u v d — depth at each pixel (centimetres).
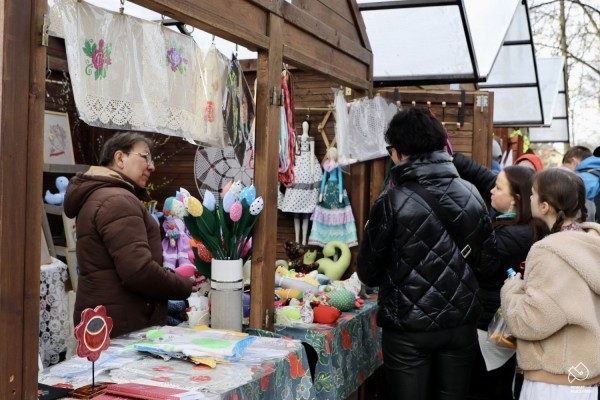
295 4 270
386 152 361
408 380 236
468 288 236
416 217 231
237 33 223
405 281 232
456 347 237
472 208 236
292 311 265
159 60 232
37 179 139
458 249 236
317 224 378
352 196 376
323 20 300
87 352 154
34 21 137
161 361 185
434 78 399
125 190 232
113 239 220
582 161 446
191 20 203
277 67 251
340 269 363
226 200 230
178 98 244
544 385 203
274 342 209
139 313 231
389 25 383
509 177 273
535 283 202
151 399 150
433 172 236
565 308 194
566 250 198
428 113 243
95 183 230
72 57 196
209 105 264
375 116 362
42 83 140
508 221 274
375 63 405
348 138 359
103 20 209
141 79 225
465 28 368
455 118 396
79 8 200
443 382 240
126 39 218
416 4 360
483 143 392
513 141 844
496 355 277
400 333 236
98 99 209
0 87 130
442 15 367
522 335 205
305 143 379
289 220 396
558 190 213
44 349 337
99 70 208
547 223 222
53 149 446
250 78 380
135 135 249
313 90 388
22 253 136
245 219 234
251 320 247
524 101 741
